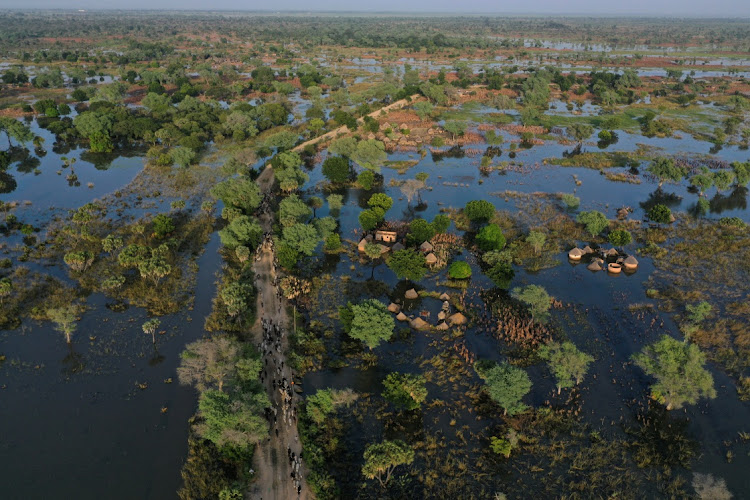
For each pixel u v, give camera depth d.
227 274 96.06
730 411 67.25
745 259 102.69
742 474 58.75
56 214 119.75
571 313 87.25
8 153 160.88
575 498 55.28
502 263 92.50
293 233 97.12
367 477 57.44
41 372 71.81
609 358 76.69
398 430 64.12
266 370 72.38
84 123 167.62
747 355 76.31
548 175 150.62
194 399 68.50
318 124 180.75
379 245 100.94
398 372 73.12
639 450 61.25
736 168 135.62
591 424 65.06
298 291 90.50
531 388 70.88
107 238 99.69
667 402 67.62
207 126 181.50
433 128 195.62
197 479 56.88
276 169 140.12
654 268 101.06
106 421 64.56
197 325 82.50
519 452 61.09
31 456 59.44
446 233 112.81
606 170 155.00
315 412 63.66
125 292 89.94
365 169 153.62
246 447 58.75
